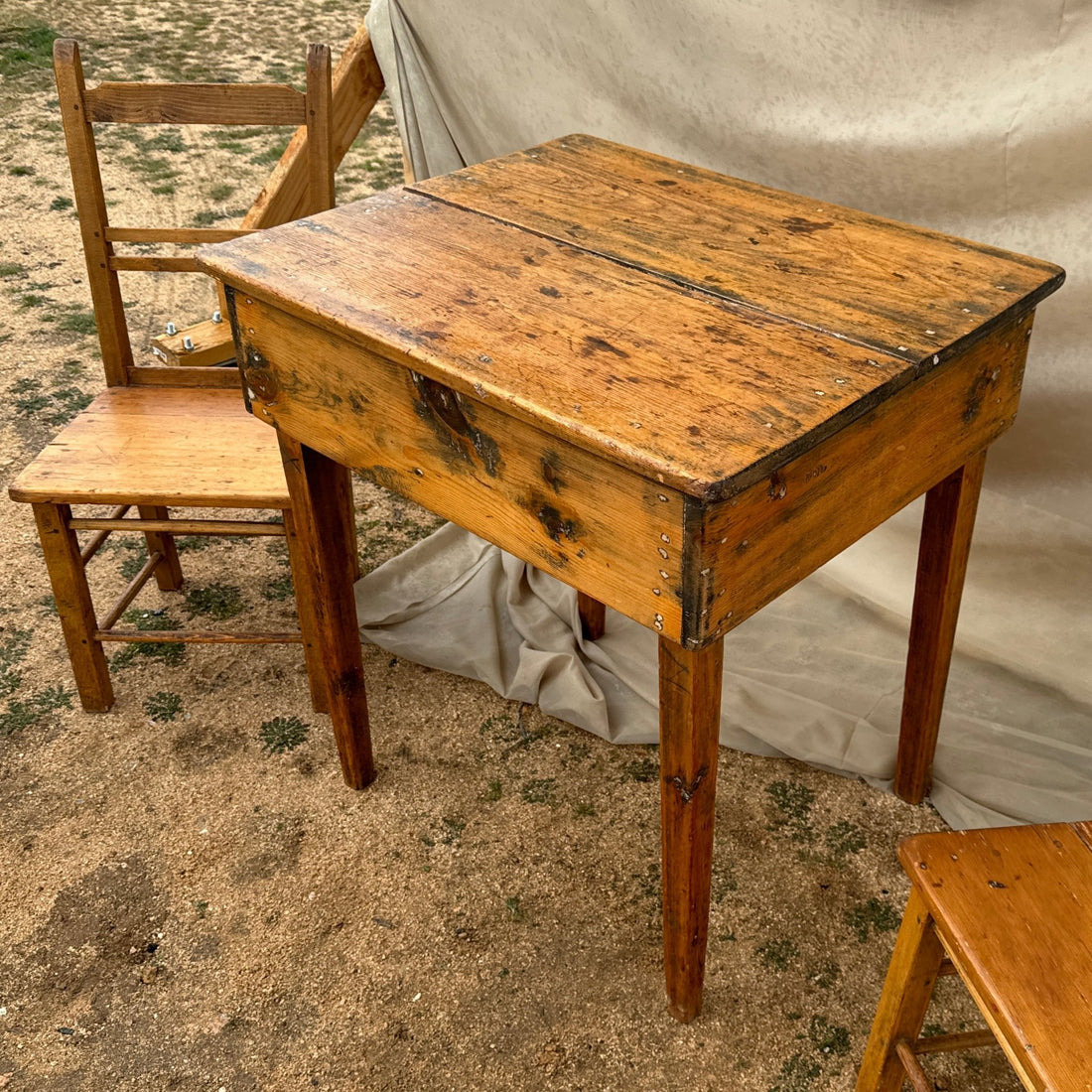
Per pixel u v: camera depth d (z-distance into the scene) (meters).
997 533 2.58
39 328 4.18
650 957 2.13
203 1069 1.94
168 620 2.95
